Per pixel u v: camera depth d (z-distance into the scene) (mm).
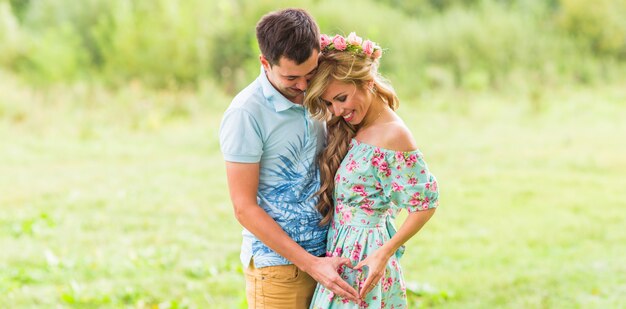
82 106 12383
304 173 2977
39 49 13852
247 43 13852
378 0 16156
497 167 9438
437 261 6020
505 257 6078
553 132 11469
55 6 15023
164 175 8844
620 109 12844
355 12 14508
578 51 15461
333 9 14312
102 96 12664
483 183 8664
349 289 2811
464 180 8797
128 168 9219
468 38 15023
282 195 2955
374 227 2967
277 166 2918
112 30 14359
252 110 2797
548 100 13336
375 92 2896
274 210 2957
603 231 6777
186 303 4961
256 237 2889
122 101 12383
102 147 10398
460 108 12773
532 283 5352
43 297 4949
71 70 13734
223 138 2828
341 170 2945
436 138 11078
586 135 11188
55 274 5449
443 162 9711
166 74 13680
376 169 2883
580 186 8492
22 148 10102
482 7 16125
